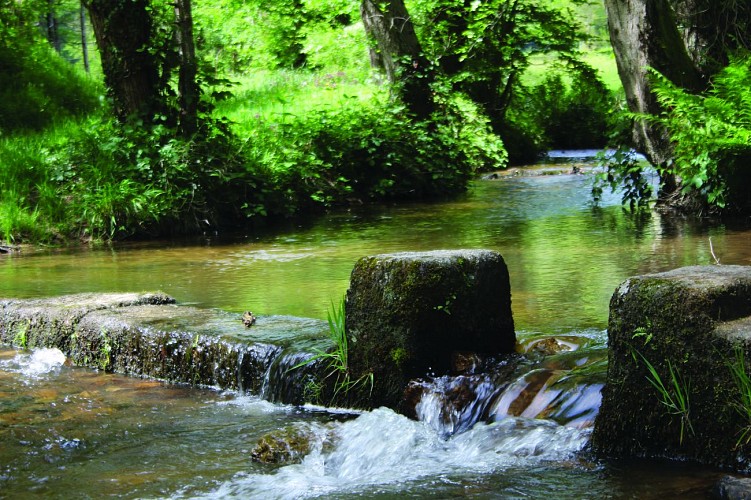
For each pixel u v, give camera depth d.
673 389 3.19
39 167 12.74
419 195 15.67
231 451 3.80
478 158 20.41
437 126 17.95
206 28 33.81
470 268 4.27
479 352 4.32
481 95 24.95
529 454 3.47
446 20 22.91
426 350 4.13
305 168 14.21
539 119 29.50
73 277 8.15
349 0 19.97
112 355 5.36
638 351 3.28
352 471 3.50
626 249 8.29
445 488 3.16
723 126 10.20
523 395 3.86
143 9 13.02
